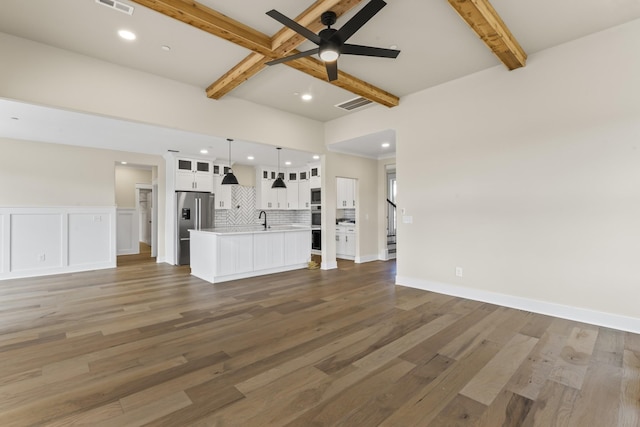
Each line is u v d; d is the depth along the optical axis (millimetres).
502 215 3625
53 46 3131
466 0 2348
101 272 5801
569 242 3168
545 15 2730
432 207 4285
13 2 2459
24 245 5406
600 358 2342
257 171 8734
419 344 2604
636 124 2805
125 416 1696
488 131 3729
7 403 1805
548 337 2730
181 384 2012
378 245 7359
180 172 6863
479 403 1812
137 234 8719
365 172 6973
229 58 3426
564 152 3188
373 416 1702
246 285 4703
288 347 2555
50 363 2291
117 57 3377
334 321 3152
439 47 3236
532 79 3385
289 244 5930
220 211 8102
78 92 3270
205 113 4223
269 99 4641
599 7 2623
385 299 3928
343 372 2160
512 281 3562
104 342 2658
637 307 2809
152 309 3553
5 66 2879
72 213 5891
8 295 4164
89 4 2502
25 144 5621
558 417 1687
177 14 2506
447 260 4141
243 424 1636
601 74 2973
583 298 3092
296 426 1623
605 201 2963
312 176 8312
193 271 5547
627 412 1728
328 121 5805
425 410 1753
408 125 4551
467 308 3545
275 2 2551
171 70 3695
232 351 2486
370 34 2988
